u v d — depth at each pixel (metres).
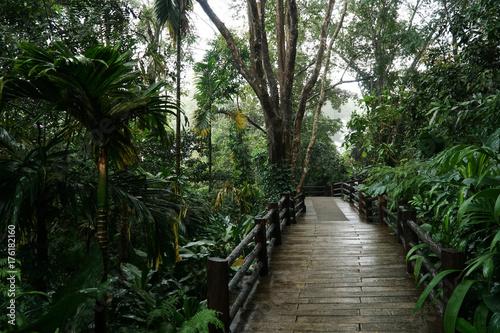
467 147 2.48
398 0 14.56
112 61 2.52
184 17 8.93
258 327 3.12
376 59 16.81
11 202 2.53
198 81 11.45
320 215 9.98
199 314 2.60
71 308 2.00
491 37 5.45
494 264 2.44
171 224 3.15
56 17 5.62
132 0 10.55
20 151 2.85
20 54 4.41
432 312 3.27
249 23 12.38
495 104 3.94
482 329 2.25
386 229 7.25
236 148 16.42
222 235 6.08
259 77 10.84
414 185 4.83
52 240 4.09
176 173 7.66
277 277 4.47
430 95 6.66
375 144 10.12
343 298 3.69
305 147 21.41
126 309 3.24
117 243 4.90
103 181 2.73
